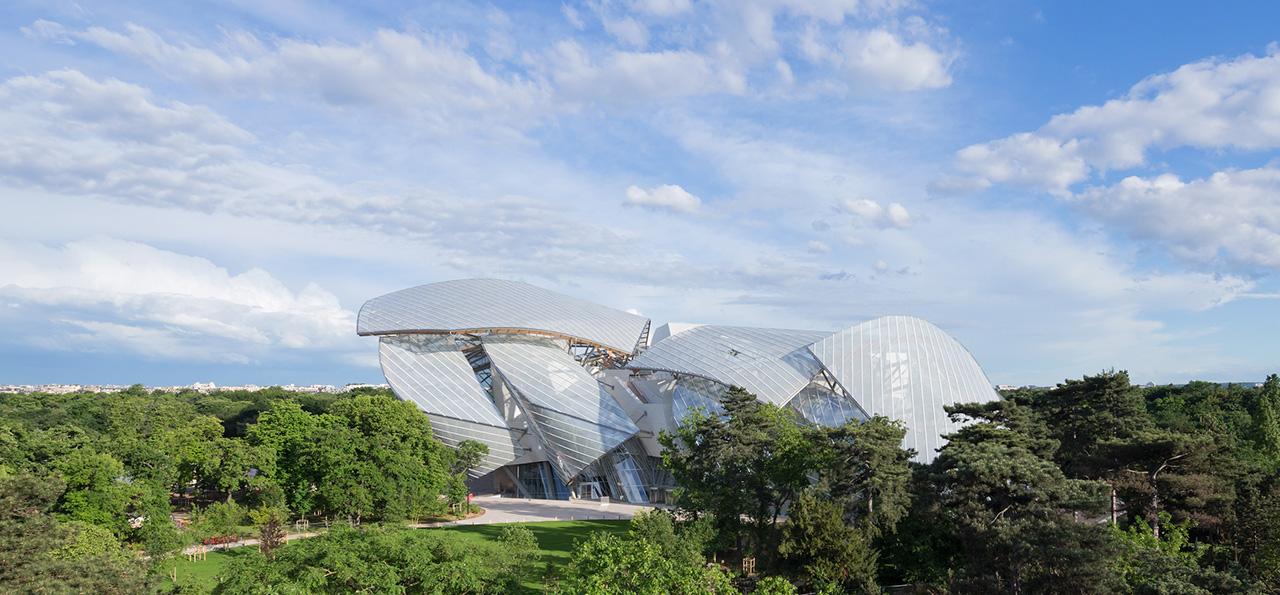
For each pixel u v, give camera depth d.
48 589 41.44
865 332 109.44
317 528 90.75
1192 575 48.81
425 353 127.94
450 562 45.00
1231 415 139.50
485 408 123.06
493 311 132.25
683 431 78.88
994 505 58.09
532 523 96.75
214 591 45.50
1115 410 81.31
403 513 88.56
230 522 81.75
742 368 113.31
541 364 127.69
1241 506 69.19
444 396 122.44
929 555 63.09
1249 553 66.81
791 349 116.69
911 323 111.25
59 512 72.06
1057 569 50.56
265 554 50.75
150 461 83.31
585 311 145.38
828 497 65.62
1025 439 67.44
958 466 57.47
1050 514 54.09
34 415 162.88
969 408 74.25
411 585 45.44
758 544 69.44
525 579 48.59
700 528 65.94
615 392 131.25
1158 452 69.12
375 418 103.38
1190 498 67.62
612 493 121.31
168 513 80.38
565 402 121.62
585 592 40.03
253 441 100.69
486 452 116.25
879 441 63.81
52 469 74.00
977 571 55.00
